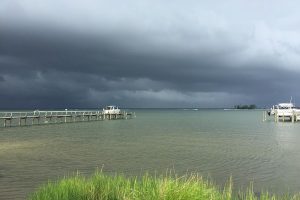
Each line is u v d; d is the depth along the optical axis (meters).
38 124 63.12
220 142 37.31
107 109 94.88
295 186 16.75
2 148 30.19
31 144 33.44
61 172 19.48
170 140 39.16
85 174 18.97
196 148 31.73
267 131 54.19
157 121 88.31
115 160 24.16
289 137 43.81
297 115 81.06
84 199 10.23
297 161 24.34
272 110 112.62
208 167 21.83
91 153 27.66
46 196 10.08
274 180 18.05
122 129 56.09
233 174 19.58
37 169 20.31
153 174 19.33
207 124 75.25
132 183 11.42
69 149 30.03
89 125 64.94
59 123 68.31
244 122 84.94
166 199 9.07
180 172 20.14
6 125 59.59
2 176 18.19
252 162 23.81
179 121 90.00
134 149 30.64
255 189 16.06
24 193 14.65
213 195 9.88
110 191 10.58
